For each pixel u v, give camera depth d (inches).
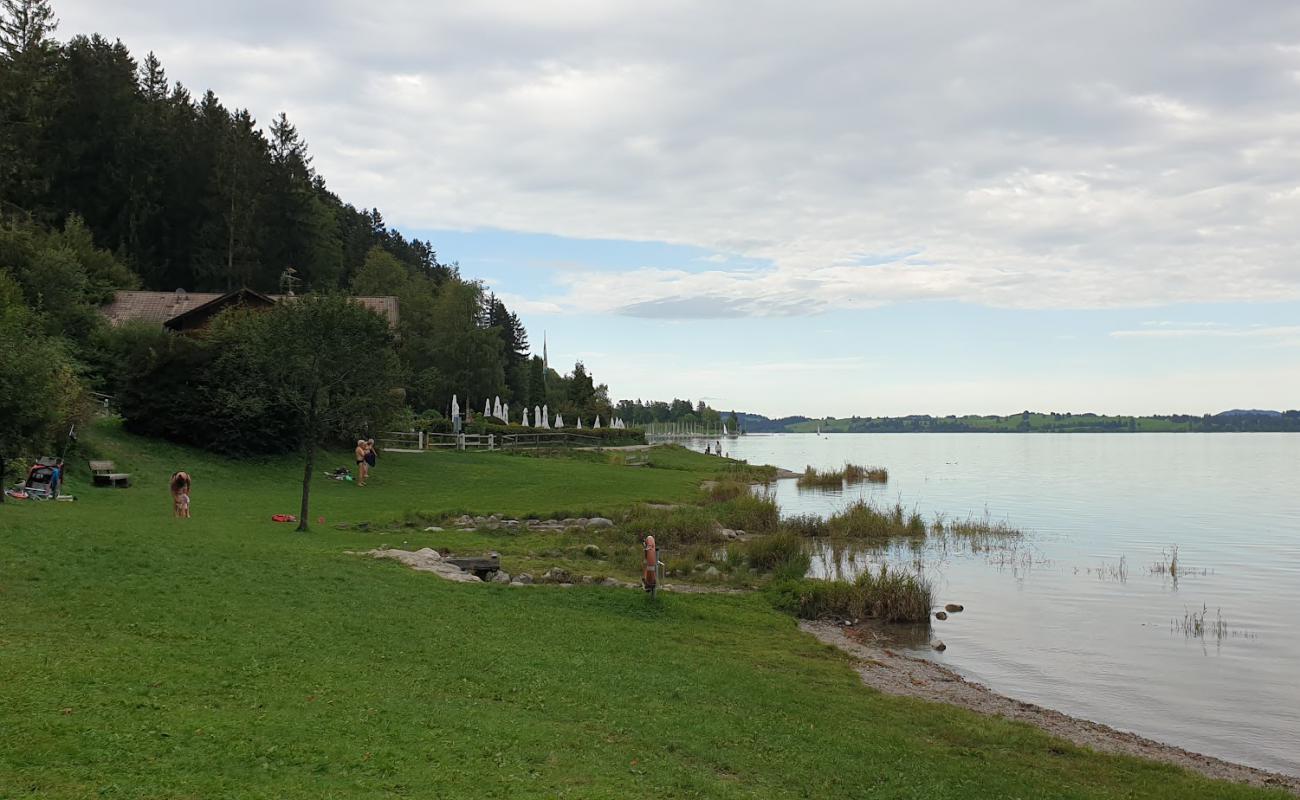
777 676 562.6
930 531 1424.7
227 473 1406.3
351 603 572.4
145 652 402.0
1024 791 392.8
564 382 6609.3
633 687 475.5
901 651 714.8
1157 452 5590.6
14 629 414.6
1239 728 551.5
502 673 462.9
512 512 1302.9
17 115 2810.0
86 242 2625.5
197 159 3373.5
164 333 1637.6
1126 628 806.5
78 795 247.3
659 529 1181.1
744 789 344.2
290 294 1040.2
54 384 949.8
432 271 6993.1
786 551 1048.2
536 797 295.7
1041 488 2465.6
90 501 1003.9
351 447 1814.7
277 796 266.7
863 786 372.2
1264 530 1520.7
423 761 316.5
